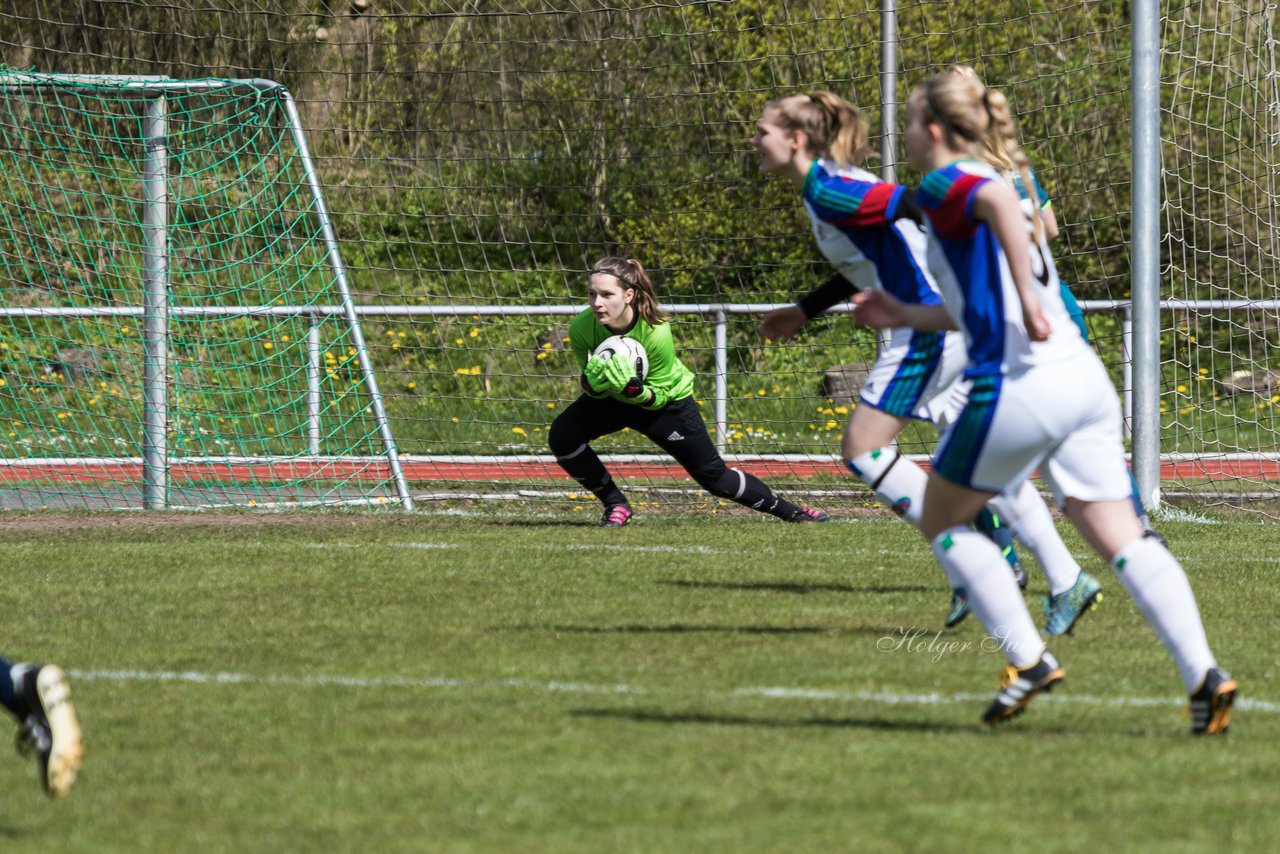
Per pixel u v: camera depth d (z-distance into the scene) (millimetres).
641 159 58500
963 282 13914
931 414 21266
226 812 12047
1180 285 55688
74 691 16469
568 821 11688
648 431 32188
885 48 38625
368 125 60781
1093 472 14367
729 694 16203
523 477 43281
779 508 32906
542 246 60969
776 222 55719
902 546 28938
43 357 46844
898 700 15898
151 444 37156
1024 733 14414
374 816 11875
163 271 37812
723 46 55406
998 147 14719
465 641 19250
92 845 11234
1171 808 11992
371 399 43781
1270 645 18969
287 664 17875
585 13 55594
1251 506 36562
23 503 37625
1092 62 53125
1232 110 53969
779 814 11852
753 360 55312
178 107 46469
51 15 61562
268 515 35000
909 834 11344
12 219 49000
